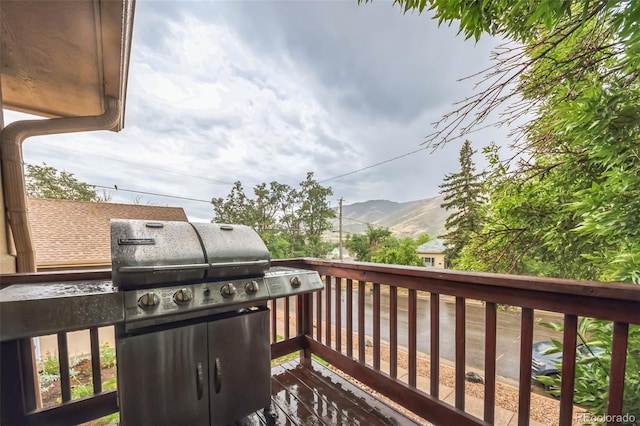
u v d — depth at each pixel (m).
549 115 2.16
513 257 2.95
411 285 1.68
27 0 1.93
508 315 8.55
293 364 2.41
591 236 2.12
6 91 3.24
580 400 1.36
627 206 1.55
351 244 21.39
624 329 0.96
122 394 1.13
